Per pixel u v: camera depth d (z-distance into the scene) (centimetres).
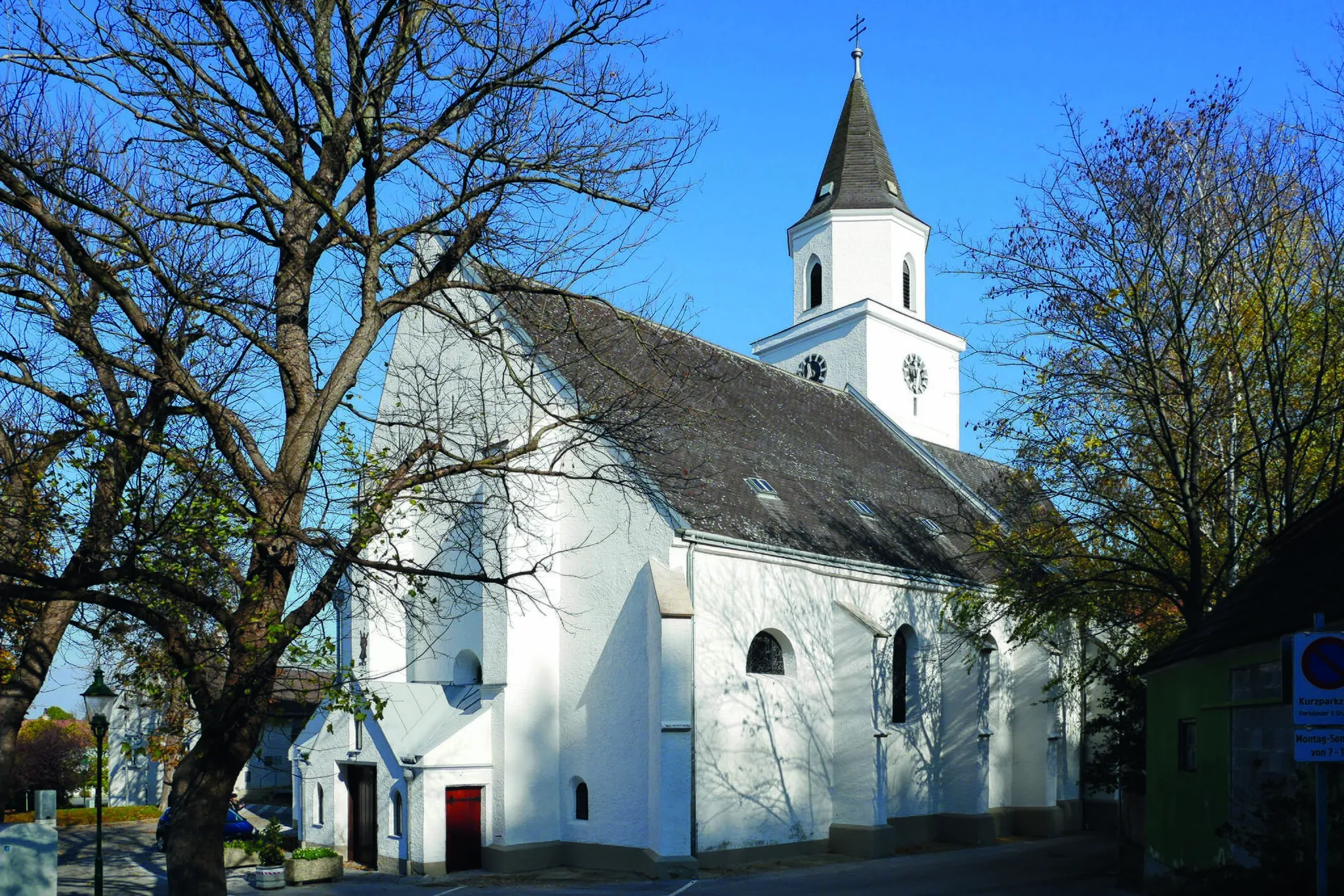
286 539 1207
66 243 1139
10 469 1284
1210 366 2109
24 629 1534
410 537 2727
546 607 2555
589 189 1453
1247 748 1351
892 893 2017
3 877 1504
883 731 2666
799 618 2638
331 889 2239
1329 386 2061
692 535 2383
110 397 1302
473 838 2469
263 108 1345
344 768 2709
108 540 1248
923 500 3603
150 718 4209
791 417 3469
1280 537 1705
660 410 2114
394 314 1359
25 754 4278
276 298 1315
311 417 1265
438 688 2681
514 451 1421
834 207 4334
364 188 1320
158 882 2486
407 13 1324
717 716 2391
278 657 1170
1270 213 2089
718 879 2231
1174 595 2331
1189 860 1577
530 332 1673
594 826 2442
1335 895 941
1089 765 2466
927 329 4397
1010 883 2159
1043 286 2178
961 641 2828
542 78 1388
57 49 1242
